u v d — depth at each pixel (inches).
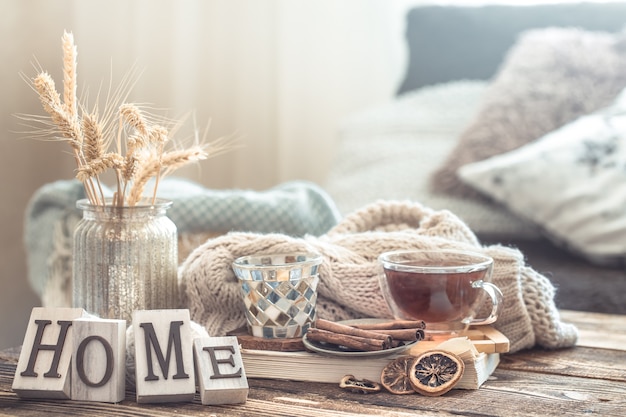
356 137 96.2
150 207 41.9
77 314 38.8
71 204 71.2
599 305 63.1
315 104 129.2
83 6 121.0
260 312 41.0
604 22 94.5
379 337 39.2
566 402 37.8
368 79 127.6
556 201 76.1
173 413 36.7
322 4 127.2
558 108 85.9
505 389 39.2
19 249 114.9
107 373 37.8
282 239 44.1
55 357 38.2
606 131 78.4
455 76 100.6
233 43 130.0
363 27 126.9
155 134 40.3
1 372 41.3
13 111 113.9
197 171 128.7
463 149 85.7
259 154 131.3
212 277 43.5
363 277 43.5
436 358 39.0
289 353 40.2
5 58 112.9
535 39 91.9
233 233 45.2
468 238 46.3
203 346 38.2
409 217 48.9
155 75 126.7
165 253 42.3
